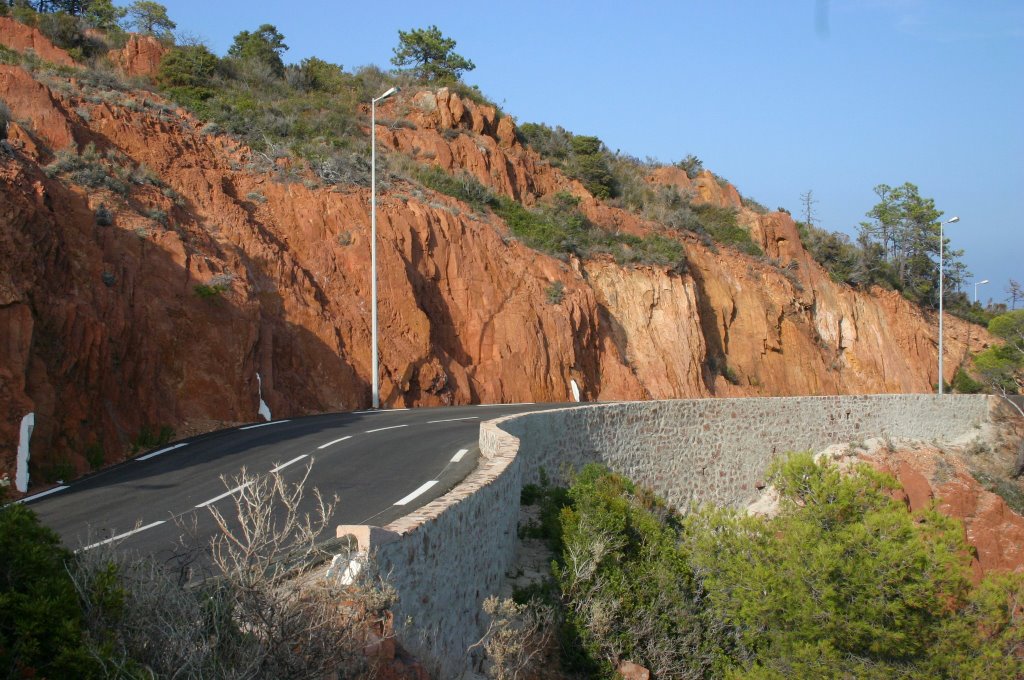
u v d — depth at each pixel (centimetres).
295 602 573
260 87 3769
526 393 2975
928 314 6028
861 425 2944
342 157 3172
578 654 1010
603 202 4500
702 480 2238
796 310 4688
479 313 3017
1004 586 1395
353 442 1636
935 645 1292
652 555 1309
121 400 1678
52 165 2061
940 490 2772
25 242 1516
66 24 3309
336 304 2616
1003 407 3700
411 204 3069
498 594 1008
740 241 4775
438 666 682
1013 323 4828
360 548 639
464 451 1506
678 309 3847
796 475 1455
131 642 532
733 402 2392
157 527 962
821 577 1283
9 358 1357
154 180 2370
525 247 3462
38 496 1223
